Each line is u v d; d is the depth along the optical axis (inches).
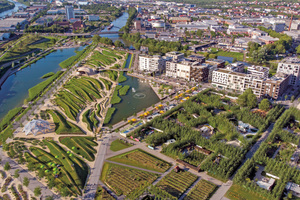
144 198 7421.3
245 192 7657.5
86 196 7539.4
